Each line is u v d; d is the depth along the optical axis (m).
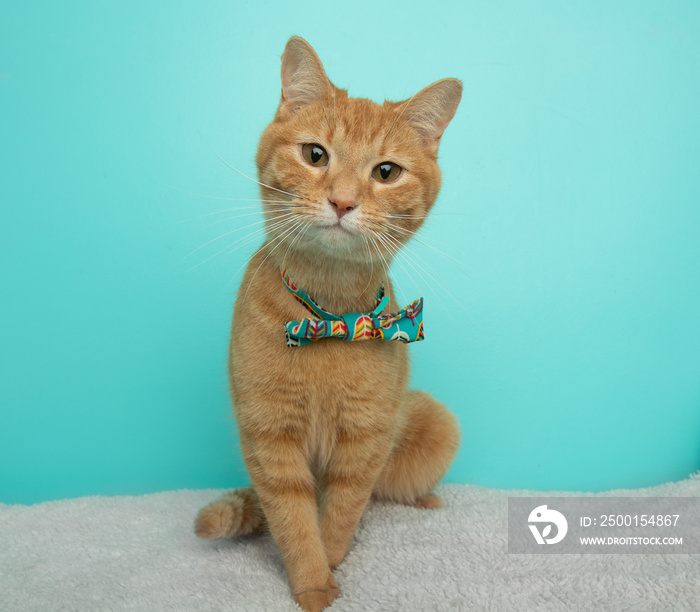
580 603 1.26
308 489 1.39
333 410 1.35
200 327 2.02
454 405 2.14
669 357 2.16
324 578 1.32
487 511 1.77
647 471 2.18
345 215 1.21
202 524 1.47
